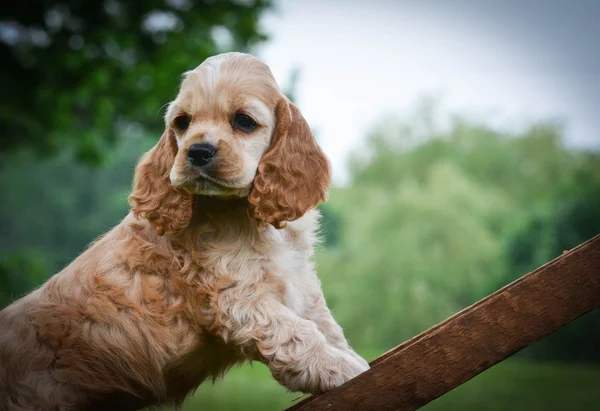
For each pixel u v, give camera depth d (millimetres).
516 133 38875
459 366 3461
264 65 4172
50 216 45188
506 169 36562
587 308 3428
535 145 38031
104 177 45938
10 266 15820
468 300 26969
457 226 27594
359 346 26547
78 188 45750
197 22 14523
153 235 4250
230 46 15188
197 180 3881
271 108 4117
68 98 14148
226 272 4027
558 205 23562
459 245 27266
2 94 14039
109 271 4219
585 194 22969
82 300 4191
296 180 4160
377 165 34750
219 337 4074
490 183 36219
